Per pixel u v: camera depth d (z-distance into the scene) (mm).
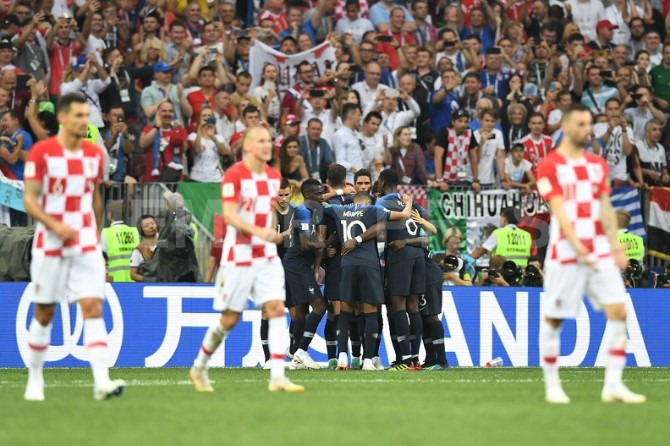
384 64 71375
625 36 81938
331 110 67062
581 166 29094
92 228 29906
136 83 65000
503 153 65500
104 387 29797
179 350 52281
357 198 47062
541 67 75250
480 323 54688
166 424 24516
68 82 62781
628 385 38594
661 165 72062
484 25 77062
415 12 76188
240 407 28125
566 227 28547
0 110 59625
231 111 65125
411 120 68438
